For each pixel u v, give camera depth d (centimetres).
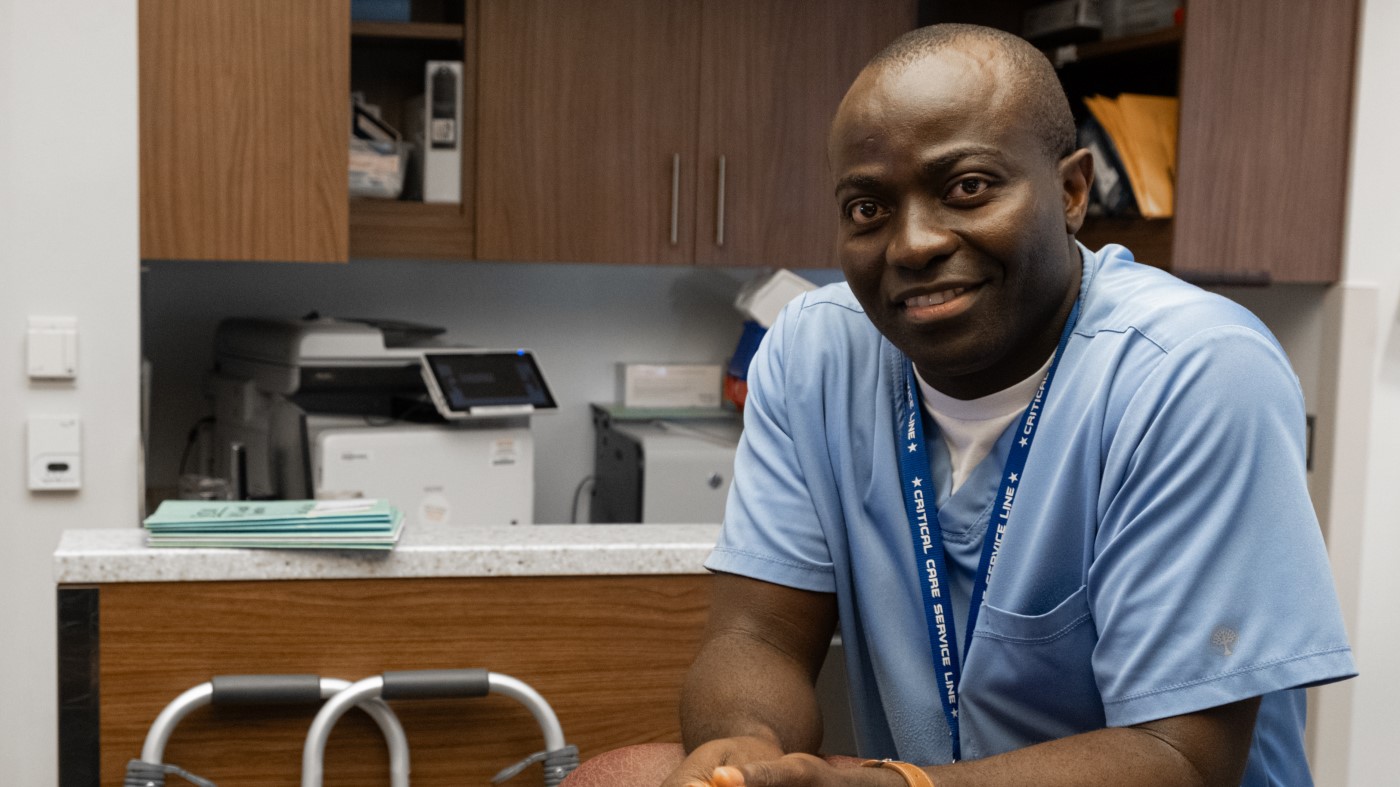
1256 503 83
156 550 142
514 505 275
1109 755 81
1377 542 286
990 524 98
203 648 144
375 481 261
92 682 142
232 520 145
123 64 227
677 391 349
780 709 93
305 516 146
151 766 136
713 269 358
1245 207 271
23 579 229
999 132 84
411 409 278
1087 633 93
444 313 340
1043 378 96
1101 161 277
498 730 154
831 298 111
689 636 157
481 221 294
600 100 298
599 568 153
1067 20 307
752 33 305
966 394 98
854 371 107
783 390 109
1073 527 93
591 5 296
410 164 305
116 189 228
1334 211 278
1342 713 285
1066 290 93
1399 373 285
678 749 85
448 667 151
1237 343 86
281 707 147
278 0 241
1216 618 82
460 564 150
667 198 304
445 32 291
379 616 148
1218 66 266
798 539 105
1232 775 84
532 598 152
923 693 102
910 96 84
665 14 300
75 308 227
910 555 103
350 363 269
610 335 353
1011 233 84
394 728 146
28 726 231
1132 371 90
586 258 301
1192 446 84
